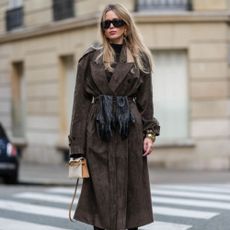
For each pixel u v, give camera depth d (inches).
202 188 599.2
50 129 1015.6
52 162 1011.9
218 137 888.3
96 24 878.4
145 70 233.1
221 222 372.2
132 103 233.3
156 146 880.3
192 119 881.5
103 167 230.8
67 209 445.4
